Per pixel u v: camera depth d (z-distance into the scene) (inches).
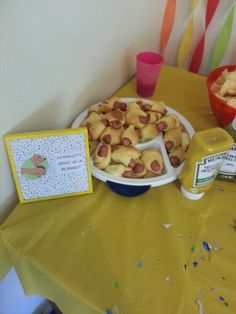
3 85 19.3
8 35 18.2
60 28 22.2
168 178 23.5
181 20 39.9
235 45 38.3
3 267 23.0
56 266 19.9
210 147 20.6
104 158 23.9
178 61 42.7
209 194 24.7
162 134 27.2
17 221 22.0
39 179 22.4
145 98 34.3
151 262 20.3
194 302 18.3
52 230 21.8
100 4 25.7
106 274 19.6
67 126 28.3
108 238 21.5
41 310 36.5
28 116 22.6
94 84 30.1
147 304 18.2
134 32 33.8
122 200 24.1
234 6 35.4
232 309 18.1
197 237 21.8
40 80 22.4
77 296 18.5
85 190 23.9
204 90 36.0
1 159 21.5
